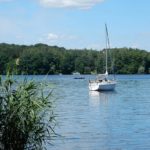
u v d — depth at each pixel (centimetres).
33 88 1446
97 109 5138
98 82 8419
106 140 2725
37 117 1434
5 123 1406
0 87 1443
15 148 1413
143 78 16688
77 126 3441
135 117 4184
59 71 16400
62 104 5781
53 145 2289
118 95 7750
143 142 2648
